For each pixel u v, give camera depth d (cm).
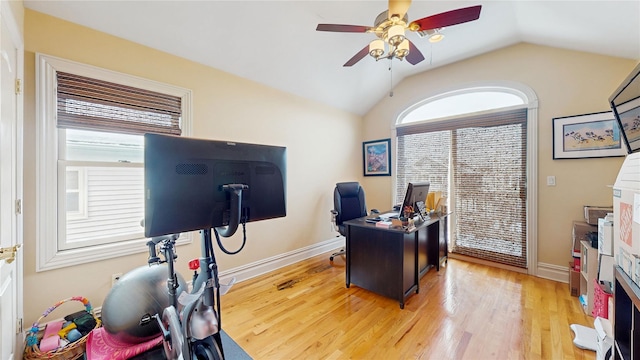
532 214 297
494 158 329
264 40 255
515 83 309
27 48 169
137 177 222
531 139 298
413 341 182
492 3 239
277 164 126
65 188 187
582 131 268
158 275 164
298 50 281
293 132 348
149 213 91
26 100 169
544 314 214
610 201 256
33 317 172
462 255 355
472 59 342
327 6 232
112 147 209
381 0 230
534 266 297
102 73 198
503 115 320
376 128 444
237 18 225
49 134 178
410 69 377
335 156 412
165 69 232
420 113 404
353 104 421
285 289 266
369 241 252
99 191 204
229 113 278
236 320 209
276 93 326
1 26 129
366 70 355
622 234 119
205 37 232
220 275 271
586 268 220
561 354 167
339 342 182
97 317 192
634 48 224
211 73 263
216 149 106
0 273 127
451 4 238
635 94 113
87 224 199
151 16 201
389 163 427
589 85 265
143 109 220
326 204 397
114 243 208
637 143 118
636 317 102
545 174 291
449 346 177
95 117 196
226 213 109
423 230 288
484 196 337
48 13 177
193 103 250
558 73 282
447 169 369
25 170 169
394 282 234
